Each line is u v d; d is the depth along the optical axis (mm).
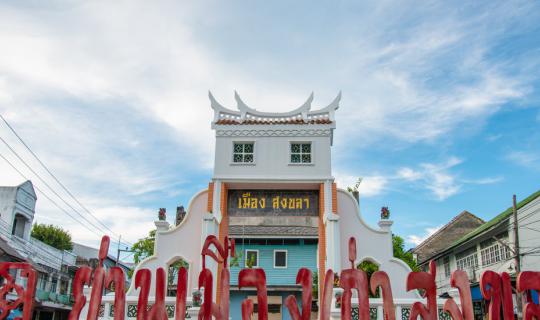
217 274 16859
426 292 7762
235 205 18438
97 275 8211
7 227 29562
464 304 7543
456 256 34719
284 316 26125
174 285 25469
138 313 7844
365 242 17672
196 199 18328
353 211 18078
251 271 8070
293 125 18734
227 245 12758
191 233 17875
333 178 17906
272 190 18609
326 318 7730
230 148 18562
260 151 18500
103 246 8680
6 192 30578
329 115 19094
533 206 23938
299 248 27328
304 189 18562
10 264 9242
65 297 36594
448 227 41594
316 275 24250
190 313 13539
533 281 7676
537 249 23312
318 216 18234
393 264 17391
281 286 26016
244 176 17953
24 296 9000
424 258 39938
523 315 7605
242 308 7895
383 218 17953
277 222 19688
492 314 7453
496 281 7609
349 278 7863
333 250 16500
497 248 27578
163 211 18406
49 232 45250
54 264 36188
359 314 7656
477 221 41656
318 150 18453
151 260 17500
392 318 7609
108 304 14445
